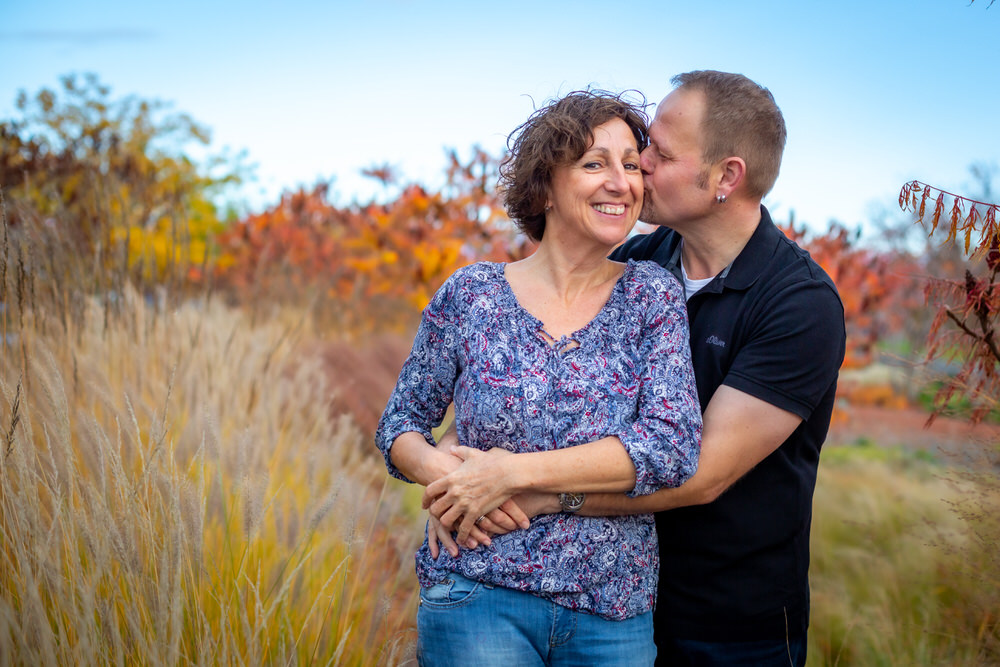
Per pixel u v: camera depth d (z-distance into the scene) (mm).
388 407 2121
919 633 2877
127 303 4035
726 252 2246
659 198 2230
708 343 2170
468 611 1855
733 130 2111
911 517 3727
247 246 8234
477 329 1949
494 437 1896
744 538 2129
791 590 2182
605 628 1870
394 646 2375
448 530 1929
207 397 3418
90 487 2184
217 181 11547
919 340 7184
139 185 6355
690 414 1860
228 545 2568
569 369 1894
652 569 1990
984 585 2812
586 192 1918
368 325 6844
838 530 3912
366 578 2713
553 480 1791
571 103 1974
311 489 2648
